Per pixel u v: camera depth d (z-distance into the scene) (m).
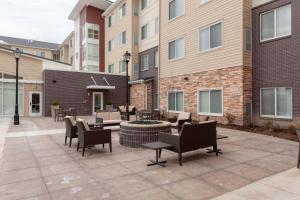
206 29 14.63
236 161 6.18
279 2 11.33
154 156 6.85
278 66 11.31
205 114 14.61
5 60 21.33
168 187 4.52
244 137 9.49
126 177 5.10
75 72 22.50
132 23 24.55
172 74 17.75
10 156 6.96
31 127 13.60
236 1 12.59
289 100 10.91
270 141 8.68
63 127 13.58
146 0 23.44
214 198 4.02
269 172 5.28
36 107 21.77
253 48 12.49
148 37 22.98
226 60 13.17
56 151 7.58
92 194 4.25
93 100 23.38
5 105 20.80
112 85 24.31
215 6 13.91
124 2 26.14
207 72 14.48
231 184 4.62
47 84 21.22
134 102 24.02
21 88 21.23
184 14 16.48
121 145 8.45
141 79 22.89
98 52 32.12
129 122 9.14
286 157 6.48
